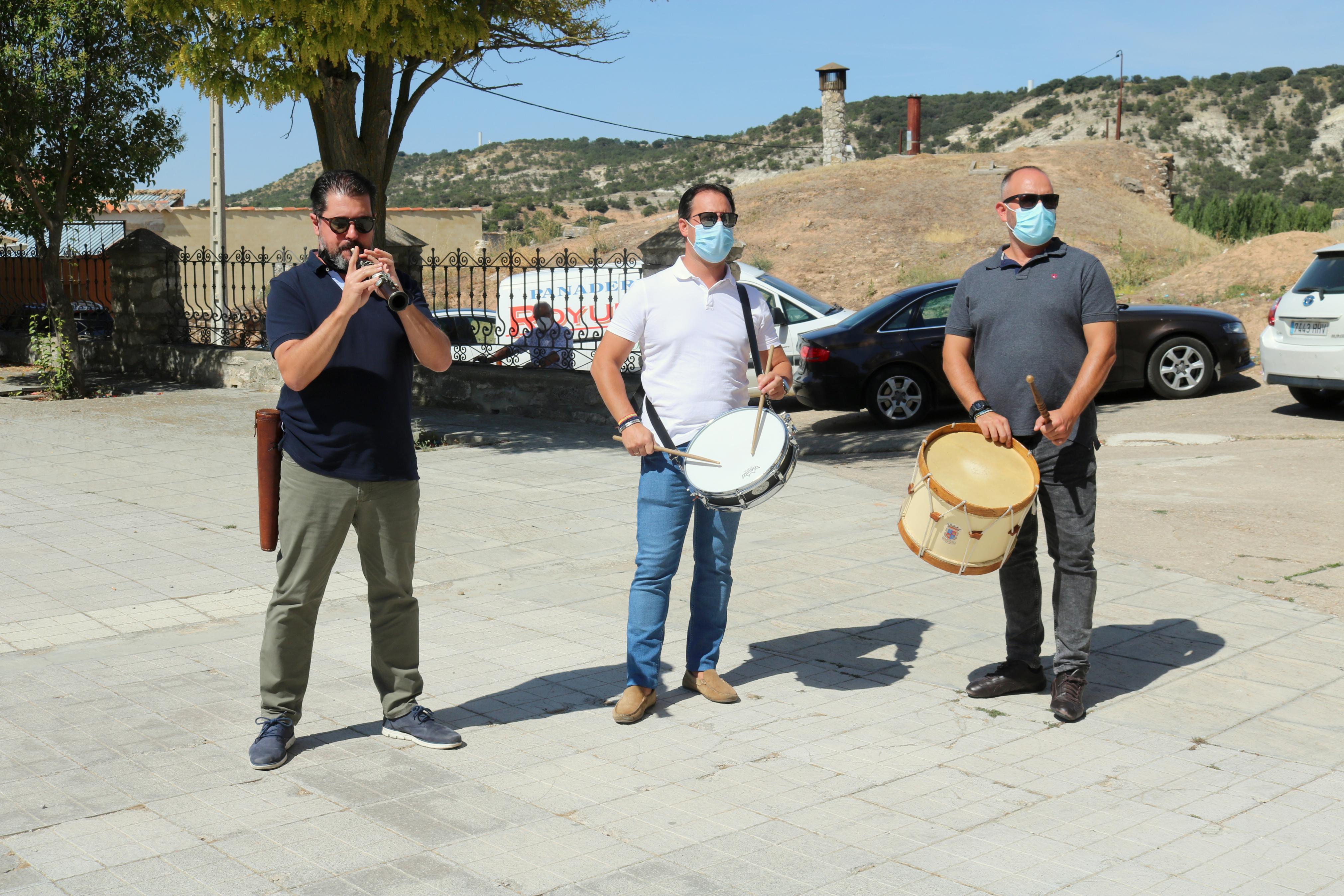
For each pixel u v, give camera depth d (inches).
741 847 138.8
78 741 173.8
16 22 609.0
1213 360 538.9
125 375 755.4
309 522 162.4
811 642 223.3
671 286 186.4
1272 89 7086.6
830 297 1052.5
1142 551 283.0
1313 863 133.2
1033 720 181.6
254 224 1322.6
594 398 543.8
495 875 131.8
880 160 1539.1
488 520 342.0
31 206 651.5
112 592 264.4
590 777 161.2
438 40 425.4
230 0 406.3
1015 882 129.7
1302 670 199.8
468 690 199.2
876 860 135.2
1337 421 453.1
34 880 130.0
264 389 676.7
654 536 185.5
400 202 5994.1
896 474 415.8
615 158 6761.8
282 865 134.0
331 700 194.1
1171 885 128.4
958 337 191.2
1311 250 760.3
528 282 683.4
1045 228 180.9
